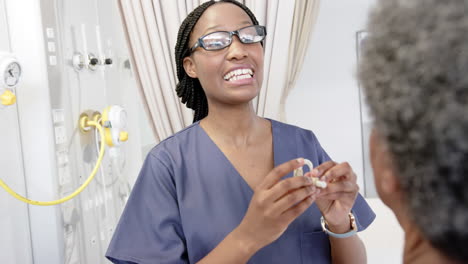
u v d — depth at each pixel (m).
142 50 1.49
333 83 2.12
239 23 0.96
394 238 1.83
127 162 1.85
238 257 0.74
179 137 1.03
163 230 0.92
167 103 1.52
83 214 1.52
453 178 0.27
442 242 0.30
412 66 0.27
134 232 0.94
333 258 0.96
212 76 0.95
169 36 1.48
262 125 1.06
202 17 0.99
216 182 0.95
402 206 0.34
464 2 0.27
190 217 0.92
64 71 1.42
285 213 0.69
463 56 0.26
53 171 1.36
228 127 1.00
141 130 2.04
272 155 1.01
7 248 1.26
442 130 0.26
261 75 0.98
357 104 2.12
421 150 0.28
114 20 1.78
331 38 2.09
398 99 0.28
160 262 0.90
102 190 1.64
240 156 0.99
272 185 0.69
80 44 1.53
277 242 0.91
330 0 2.06
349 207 0.80
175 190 0.96
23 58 1.32
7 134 1.29
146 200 0.96
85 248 1.53
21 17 1.30
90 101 1.58
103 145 1.48
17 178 1.33
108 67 1.71
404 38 0.28
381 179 0.35
